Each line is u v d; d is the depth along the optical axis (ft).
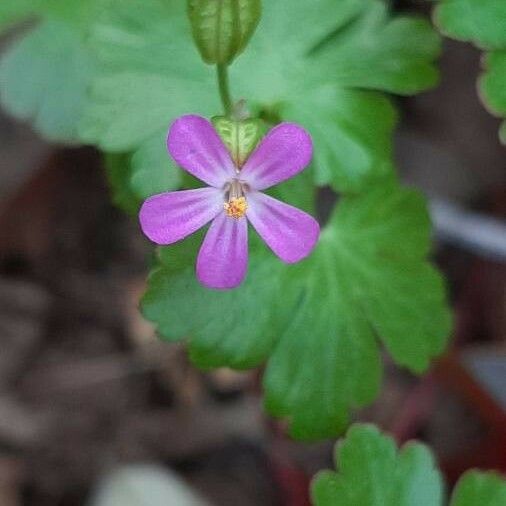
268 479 0.57
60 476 0.57
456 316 0.58
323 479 0.42
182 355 0.58
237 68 0.44
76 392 0.58
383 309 0.44
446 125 0.59
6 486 0.56
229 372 0.57
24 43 0.50
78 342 0.59
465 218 0.58
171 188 0.43
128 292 0.59
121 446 0.57
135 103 0.43
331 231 0.44
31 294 0.59
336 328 0.43
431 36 0.44
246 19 0.39
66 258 0.60
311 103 0.44
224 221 0.39
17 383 0.58
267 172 0.39
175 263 0.42
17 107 0.50
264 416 0.56
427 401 0.56
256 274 0.43
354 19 0.44
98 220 0.60
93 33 0.44
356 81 0.44
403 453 0.42
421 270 0.44
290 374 0.43
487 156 0.59
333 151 0.44
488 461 0.54
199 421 0.57
